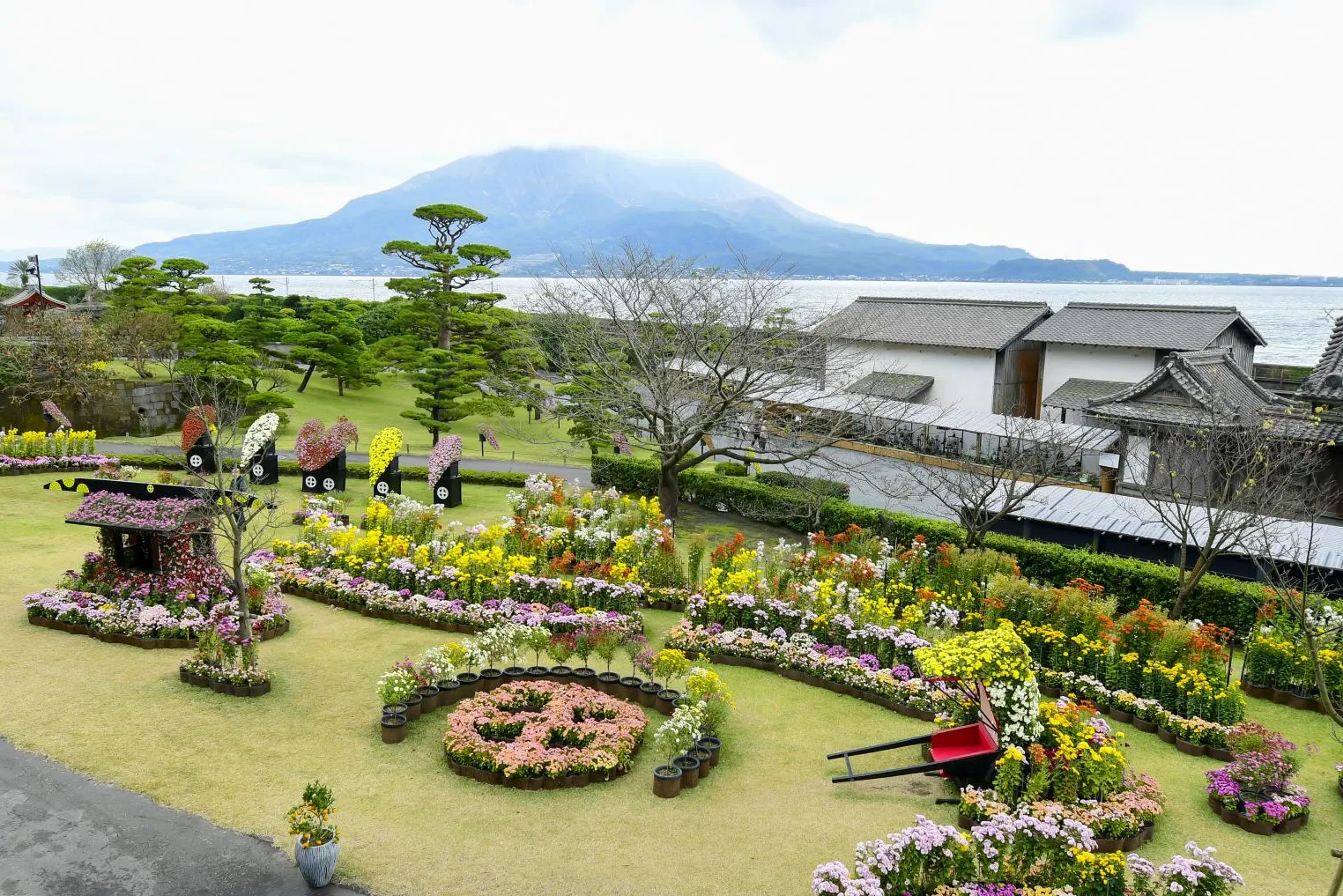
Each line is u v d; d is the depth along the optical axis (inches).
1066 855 385.1
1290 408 895.1
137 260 2345.0
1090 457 1408.7
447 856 411.5
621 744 502.9
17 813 429.4
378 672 619.8
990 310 1868.8
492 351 1950.1
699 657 675.4
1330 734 603.8
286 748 506.6
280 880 390.0
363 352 2054.6
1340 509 1010.7
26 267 2495.1
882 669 639.1
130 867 395.2
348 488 1261.1
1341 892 413.4
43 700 543.8
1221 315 1665.8
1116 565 860.6
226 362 1652.3
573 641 618.2
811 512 1085.1
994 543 942.4
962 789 466.0
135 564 714.2
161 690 569.3
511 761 474.0
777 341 1088.8
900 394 1761.8
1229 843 454.0
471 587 733.3
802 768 516.1
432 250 2011.6
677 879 399.9
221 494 634.8
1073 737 469.1
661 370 1089.4
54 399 1556.3
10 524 949.8
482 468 1526.8
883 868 374.3
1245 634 785.6
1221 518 756.6
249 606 693.3
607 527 927.7
